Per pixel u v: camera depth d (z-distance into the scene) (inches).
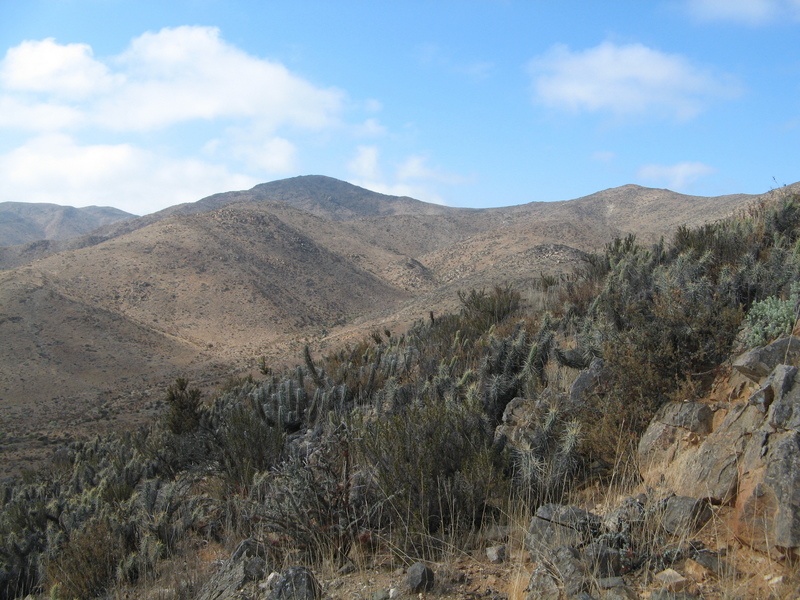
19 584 273.7
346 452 207.0
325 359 591.2
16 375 2027.6
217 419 421.1
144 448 434.6
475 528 175.5
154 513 263.7
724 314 195.0
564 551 134.0
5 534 339.0
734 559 126.8
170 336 2819.9
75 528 289.0
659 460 169.9
